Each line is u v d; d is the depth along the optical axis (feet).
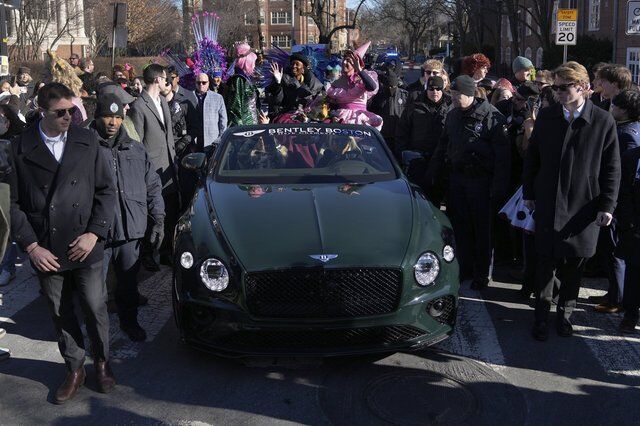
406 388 13.85
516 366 14.99
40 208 12.40
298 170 18.08
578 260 16.31
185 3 143.64
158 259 23.76
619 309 18.33
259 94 32.89
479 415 12.82
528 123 20.20
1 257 16.19
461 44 180.55
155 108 21.11
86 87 43.86
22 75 35.88
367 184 17.39
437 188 22.33
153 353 15.61
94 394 13.62
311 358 14.96
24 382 14.15
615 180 15.65
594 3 111.24
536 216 16.31
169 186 21.59
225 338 13.96
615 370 14.84
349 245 14.07
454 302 14.83
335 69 34.50
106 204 12.84
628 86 18.60
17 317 17.98
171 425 12.45
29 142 12.31
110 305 18.37
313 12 87.81
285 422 12.55
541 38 110.32
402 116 23.63
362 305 13.78
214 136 24.98
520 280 21.21
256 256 13.75
